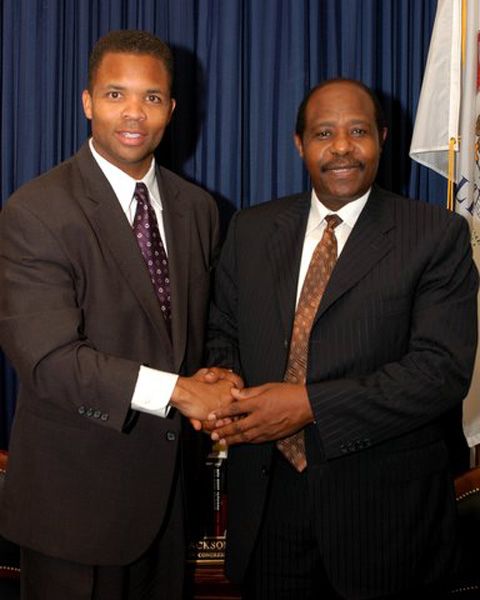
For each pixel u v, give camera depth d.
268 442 1.63
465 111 2.32
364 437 1.53
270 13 2.46
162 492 1.59
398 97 2.53
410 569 1.59
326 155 1.62
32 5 2.46
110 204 1.57
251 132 2.52
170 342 1.58
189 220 1.72
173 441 1.59
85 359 1.47
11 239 1.53
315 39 2.48
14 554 1.92
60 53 2.50
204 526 2.32
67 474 1.54
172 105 1.67
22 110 2.51
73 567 1.55
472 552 1.85
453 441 2.56
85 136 2.53
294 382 1.61
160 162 2.51
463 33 2.31
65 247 1.51
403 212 1.65
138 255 1.56
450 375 1.54
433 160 2.39
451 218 1.62
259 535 1.69
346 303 1.57
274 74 2.48
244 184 2.56
